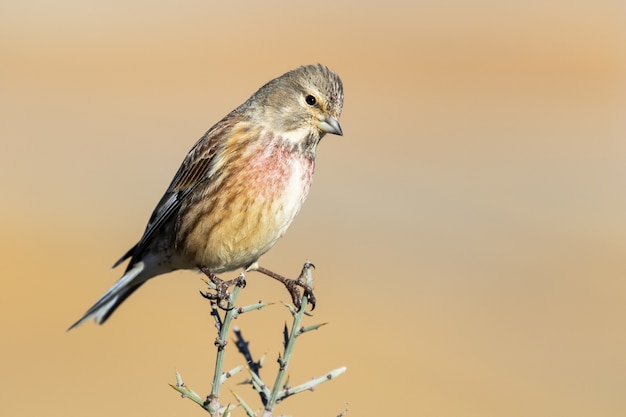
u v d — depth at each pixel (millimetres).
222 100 24438
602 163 20047
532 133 22578
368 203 17125
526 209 17047
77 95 24297
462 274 13633
